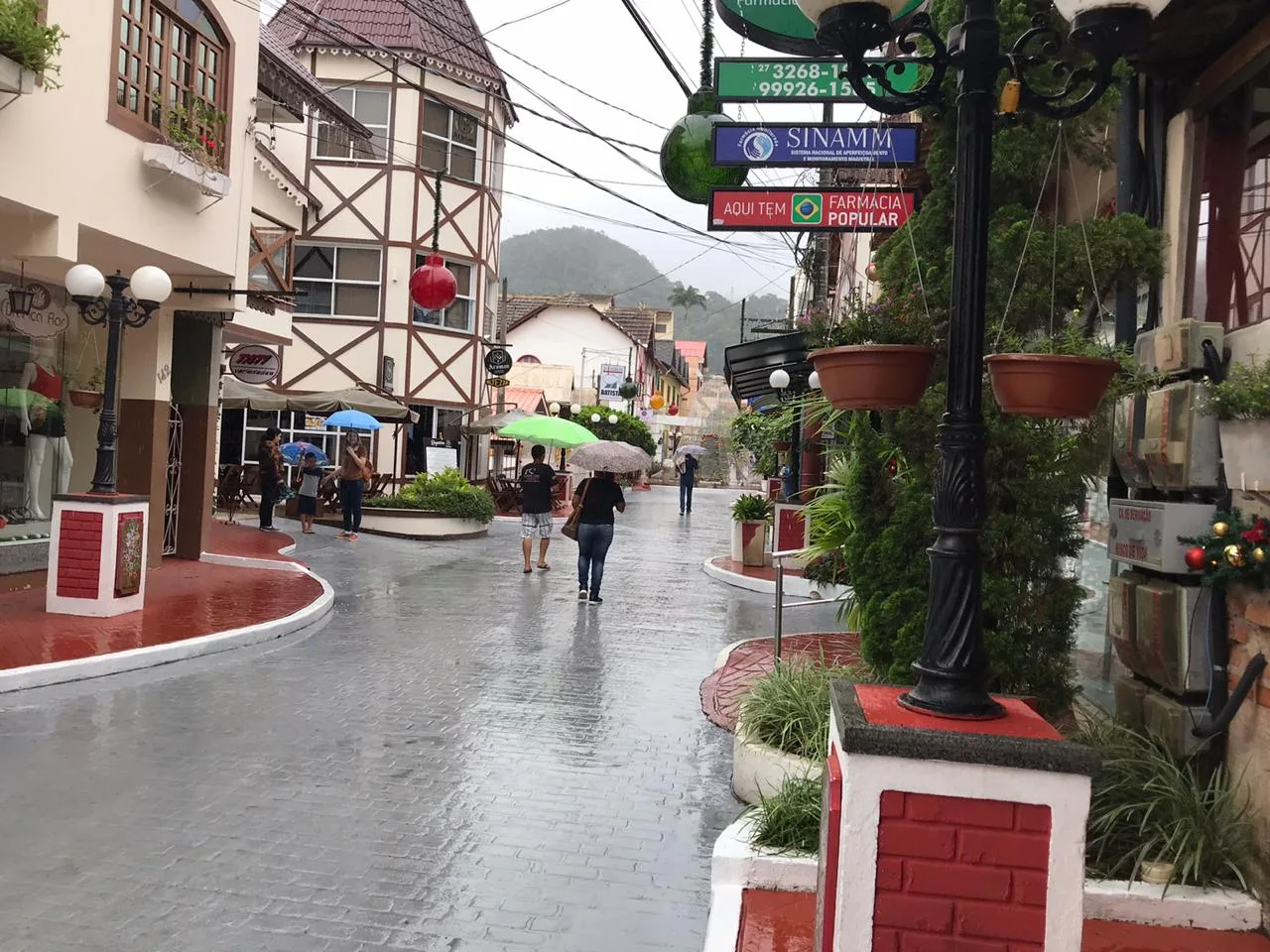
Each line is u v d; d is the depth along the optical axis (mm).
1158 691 4609
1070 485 4852
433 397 24812
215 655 8414
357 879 4316
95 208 8922
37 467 11078
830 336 5055
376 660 8609
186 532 13680
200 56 10727
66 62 8484
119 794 5152
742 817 4727
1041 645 4809
